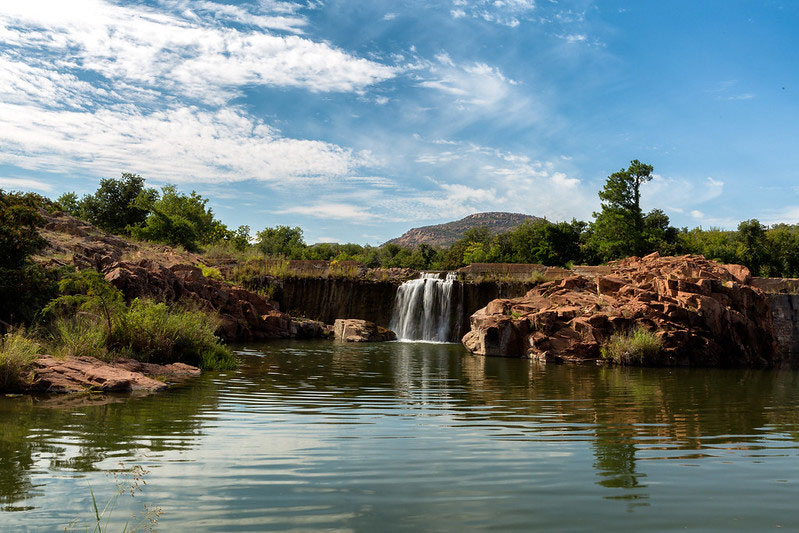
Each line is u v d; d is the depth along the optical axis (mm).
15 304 16344
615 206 54156
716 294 23672
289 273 37094
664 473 6383
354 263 38719
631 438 8352
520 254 62312
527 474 6242
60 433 7844
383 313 35969
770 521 4871
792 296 28781
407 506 5117
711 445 7941
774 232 56469
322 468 6336
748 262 53562
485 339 23828
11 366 11344
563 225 58812
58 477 5777
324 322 36125
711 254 53812
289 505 5078
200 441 7531
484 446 7609
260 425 8727
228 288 30156
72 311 17078
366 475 6094
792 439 8445
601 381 15992
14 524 4480
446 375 16812
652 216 59781
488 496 5445
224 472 6086
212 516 4758
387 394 12719
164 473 5996
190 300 24781
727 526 4746
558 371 18516
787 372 20172
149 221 47312
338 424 9000
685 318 22547
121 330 15633
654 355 21156
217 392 12047
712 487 5859
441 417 9906
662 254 52469
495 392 13414
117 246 32125
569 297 25438
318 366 18078
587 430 8938
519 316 24438
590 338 22094
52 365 12484
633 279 26438
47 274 17500
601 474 6293
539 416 10234
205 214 69312
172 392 11875
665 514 5012
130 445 7211
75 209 61125
